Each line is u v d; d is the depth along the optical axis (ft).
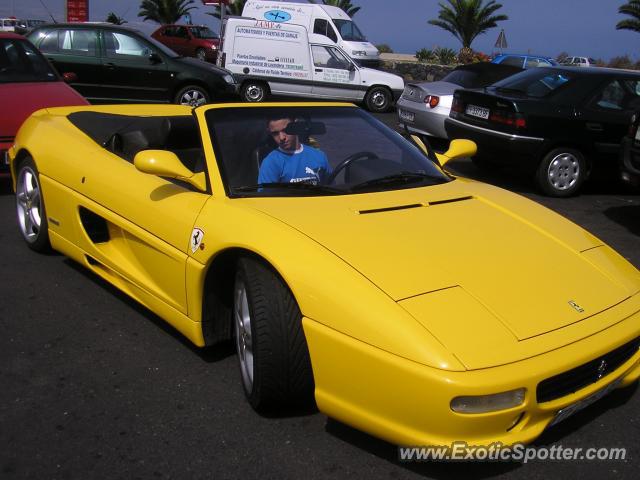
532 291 8.20
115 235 12.29
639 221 22.24
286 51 52.39
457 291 7.88
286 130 11.41
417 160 12.16
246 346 9.27
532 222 10.14
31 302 12.91
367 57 71.41
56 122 15.01
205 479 7.87
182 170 10.36
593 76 25.13
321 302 7.82
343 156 11.38
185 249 9.98
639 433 9.07
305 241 8.52
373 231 8.96
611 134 24.72
